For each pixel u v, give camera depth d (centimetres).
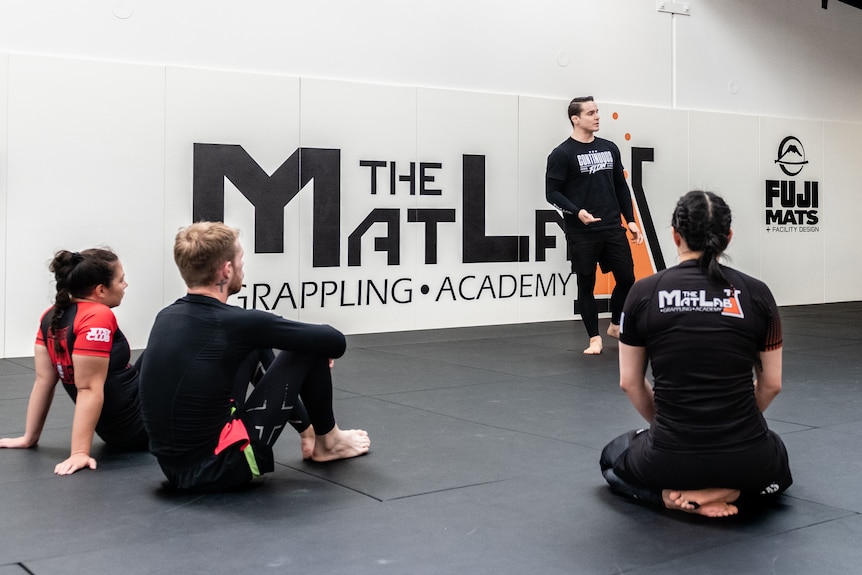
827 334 858
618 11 1021
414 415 477
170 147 776
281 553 267
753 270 1142
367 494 329
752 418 290
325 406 362
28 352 727
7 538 280
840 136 1215
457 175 920
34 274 727
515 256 956
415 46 895
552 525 293
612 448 328
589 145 722
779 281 1166
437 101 905
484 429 442
